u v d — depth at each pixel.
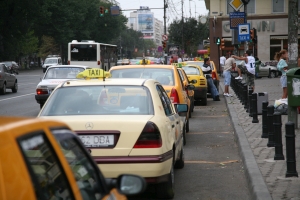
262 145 11.98
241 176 9.72
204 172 10.09
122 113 7.51
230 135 15.07
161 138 7.19
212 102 26.64
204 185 9.02
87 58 49.44
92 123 7.09
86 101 7.72
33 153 2.91
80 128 7.09
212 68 30.23
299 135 13.13
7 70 34.38
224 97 27.72
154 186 8.05
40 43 102.81
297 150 11.06
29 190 2.73
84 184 3.59
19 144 2.78
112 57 56.47
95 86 7.97
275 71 51.53
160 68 14.20
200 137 14.75
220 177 9.65
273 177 8.63
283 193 7.52
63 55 109.56
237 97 27.23
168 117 8.17
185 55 69.56
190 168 10.48
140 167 6.98
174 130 8.30
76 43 49.47
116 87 7.93
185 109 10.30
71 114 7.52
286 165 9.28
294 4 15.06
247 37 24.67
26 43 91.19
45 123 3.23
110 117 7.26
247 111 19.70
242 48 58.94
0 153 2.62
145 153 7.02
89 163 3.87
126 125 7.09
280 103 17.73
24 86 42.38
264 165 9.66
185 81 18.00
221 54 60.47
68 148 3.46
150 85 8.07
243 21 26.33
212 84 27.48
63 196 3.16
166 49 64.25
